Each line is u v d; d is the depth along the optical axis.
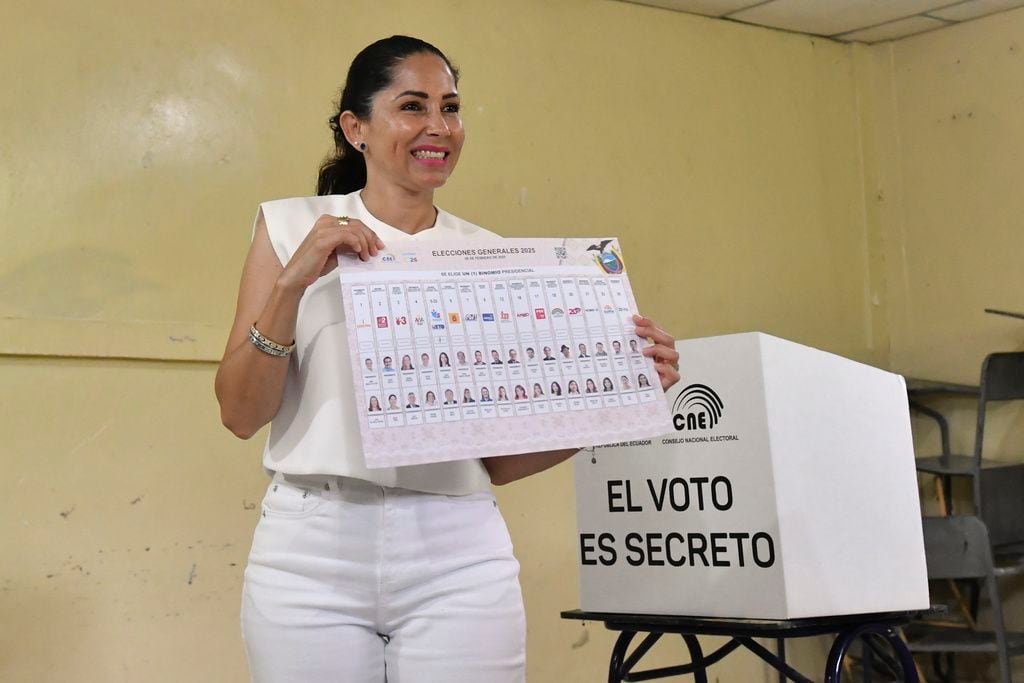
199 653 2.97
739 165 4.25
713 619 1.94
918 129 4.49
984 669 4.18
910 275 4.52
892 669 2.18
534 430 1.46
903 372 4.52
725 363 1.99
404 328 1.44
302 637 1.43
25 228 2.81
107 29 2.96
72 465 2.83
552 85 3.79
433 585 1.47
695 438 2.02
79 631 2.80
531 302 1.53
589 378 1.52
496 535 1.54
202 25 3.11
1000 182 4.23
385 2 3.44
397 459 1.39
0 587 2.71
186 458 2.99
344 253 1.46
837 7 4.17
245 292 1.53
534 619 3.58
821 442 1.99
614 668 2.24
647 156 4.00
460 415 1.43
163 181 3.01
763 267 4.27
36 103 2.85
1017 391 3.89
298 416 1.50
